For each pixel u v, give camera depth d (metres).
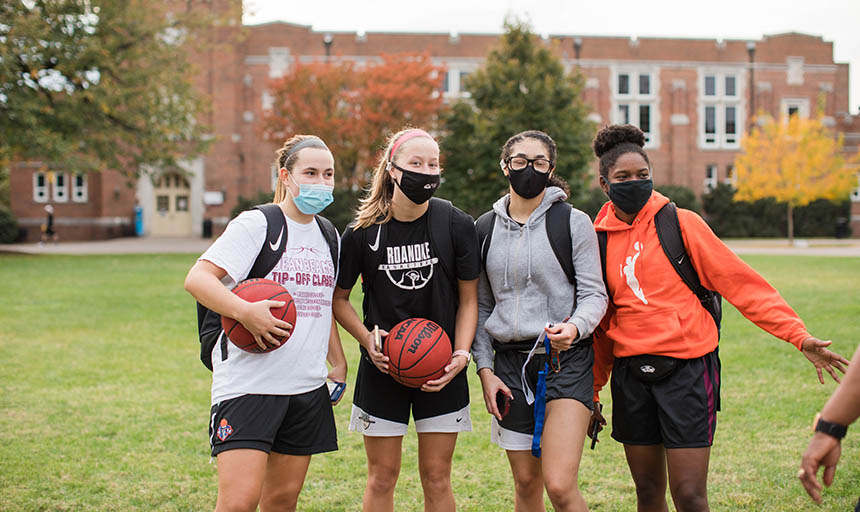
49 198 36.47
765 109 41.50
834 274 16.09
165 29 25.50
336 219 29.94
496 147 23.94
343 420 6.11
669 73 41.09
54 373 7.49
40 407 6.21
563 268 3.40
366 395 3.55
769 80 41.75
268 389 3.04
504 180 24.27
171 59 24.62
